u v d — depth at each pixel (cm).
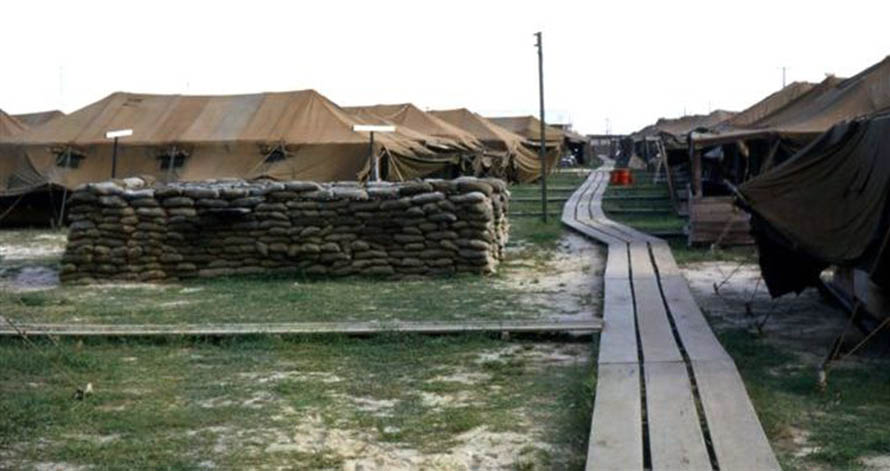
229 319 1043
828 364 788
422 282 1332
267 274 1373
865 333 927
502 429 635
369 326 952
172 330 939
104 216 1378
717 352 809
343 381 776
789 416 650
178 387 757
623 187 3609
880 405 679
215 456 583
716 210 1680
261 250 1373
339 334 928
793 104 2152
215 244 1378
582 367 811
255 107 2462
